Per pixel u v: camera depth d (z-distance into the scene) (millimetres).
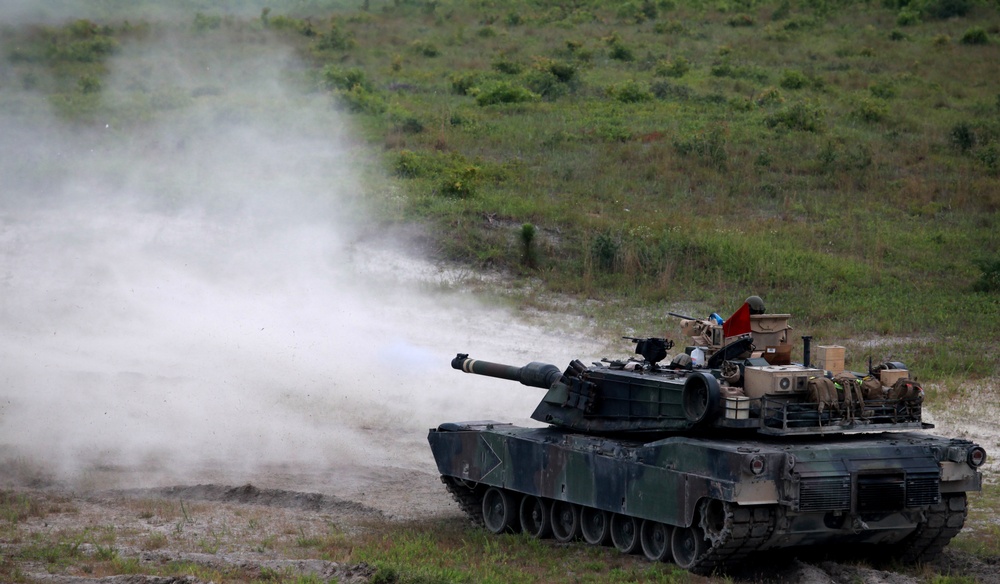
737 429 49469
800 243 121750
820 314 102500
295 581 41875
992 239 124750
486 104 180875
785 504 45062
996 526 56781
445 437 60688
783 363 52375
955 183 143750
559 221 125562
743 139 158375
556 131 161750
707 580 45719
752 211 133875
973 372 88125
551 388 57375
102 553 47281
